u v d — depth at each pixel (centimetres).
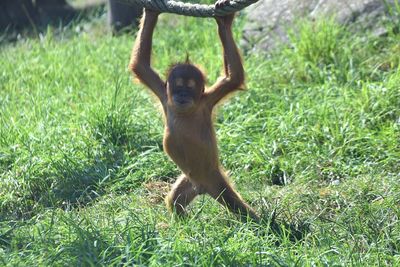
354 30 1517
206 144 984
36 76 1538
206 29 1745
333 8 1577
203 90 975
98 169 1140
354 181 1066
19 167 1141
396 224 936
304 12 1614
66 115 1297
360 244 894
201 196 1059
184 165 1002
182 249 827
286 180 1108
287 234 931
